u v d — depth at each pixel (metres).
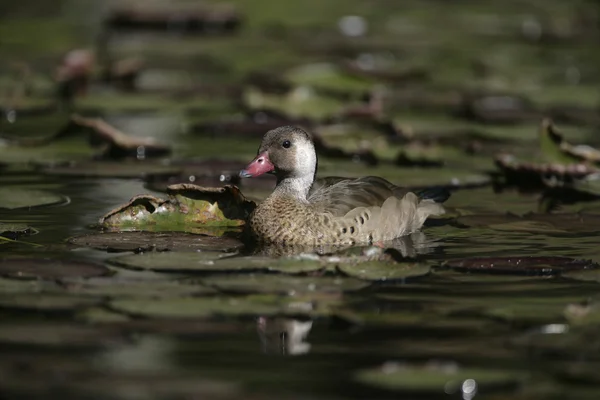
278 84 25.12
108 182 17.16
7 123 22.03
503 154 18.91
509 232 14.49
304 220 13.91
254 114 22.89
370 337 10.27
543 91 25.34
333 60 28.98
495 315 10.87
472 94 25.20
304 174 14.40
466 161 18.98
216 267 12.03
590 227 14.76
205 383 9.09
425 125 21.64
